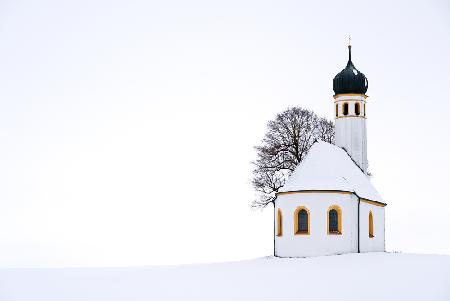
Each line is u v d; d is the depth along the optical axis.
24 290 41.25
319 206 56.56
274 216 60.44
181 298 37.09
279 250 58.66
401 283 40.03
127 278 46.84
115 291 40.19
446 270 45.12
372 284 39.88
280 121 73.25
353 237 57.22
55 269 57.19
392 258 52.66
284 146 72.75
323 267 47.91
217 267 53.66
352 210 57.38
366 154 67.88
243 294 37.84
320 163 58.97
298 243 56.75
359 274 43.84
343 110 67.44
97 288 41.66
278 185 71.94
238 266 53.06
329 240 56.19
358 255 54.78
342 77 67.44
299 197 57.09
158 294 38.66
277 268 49.06
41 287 42.50
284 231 57.78
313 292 37.81
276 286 40.31
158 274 49.34
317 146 61.19
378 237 63.31
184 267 55.78
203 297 37.25
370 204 61.00
